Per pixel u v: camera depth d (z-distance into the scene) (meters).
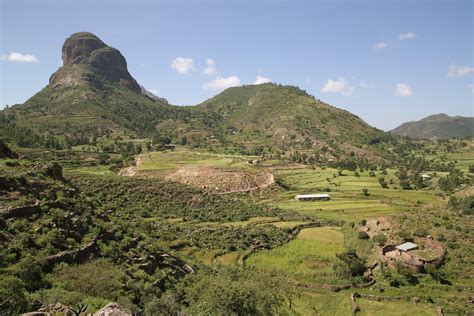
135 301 39.44
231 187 162.88
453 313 56.81
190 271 58.88
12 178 49.81
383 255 75.12
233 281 50.78
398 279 67.12
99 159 182.00
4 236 40.59
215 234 86.94
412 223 88.25
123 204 95.69
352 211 128.12
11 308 28.28
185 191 110.88
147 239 60.34
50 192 52.50
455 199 115.00
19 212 44.94
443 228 83.62
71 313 29.20
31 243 41.84
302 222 106.25
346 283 67.62
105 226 53.38
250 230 92.31
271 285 56.91
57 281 37.59
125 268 46.69
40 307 30.53
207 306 42.16
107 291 38.41
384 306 60.19
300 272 72.06
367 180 188.38
